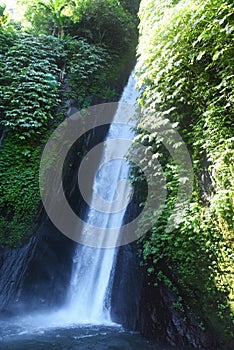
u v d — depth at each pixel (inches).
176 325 153.8
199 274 141.3
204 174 152.1
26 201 225.9
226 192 127.2
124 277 211.5
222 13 138.1
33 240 229.9
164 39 174.2
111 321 211.8
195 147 159.2
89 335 171.3
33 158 244.2
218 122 142.9
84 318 226.4
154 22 204.2
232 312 124.3
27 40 319.6
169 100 181.2
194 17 152.0
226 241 129.4
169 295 161.0
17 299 221.3
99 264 253.0
